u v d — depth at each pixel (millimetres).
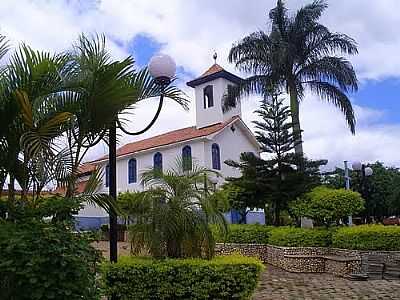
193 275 7484
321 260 14156
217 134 28031
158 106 7656
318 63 21641
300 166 17453
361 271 13203
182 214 7949
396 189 34125
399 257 14203
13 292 5090
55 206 5832
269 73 21844
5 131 5977
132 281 7383
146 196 8078
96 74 6312
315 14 22266
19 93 5449
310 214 15680
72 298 5090
